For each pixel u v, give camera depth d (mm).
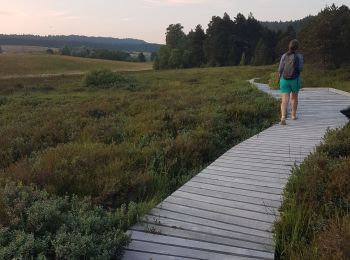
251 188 3574
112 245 2357
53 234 2391
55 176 3820
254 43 67562
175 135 6094
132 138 5895
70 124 7215
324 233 2416
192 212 3084
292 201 2941
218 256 2443
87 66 59344
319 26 21188
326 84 14500
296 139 5430
